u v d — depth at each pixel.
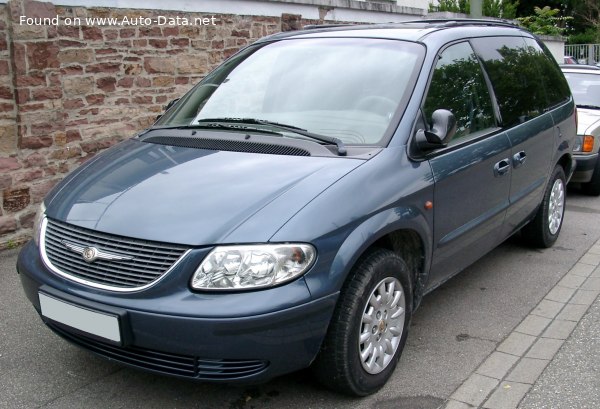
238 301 3.04
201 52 8.39
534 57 6.07
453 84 4.51
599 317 4.81
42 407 3.57
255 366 3.17
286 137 3.98
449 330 4.58
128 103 7.56
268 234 3.14
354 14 11.39
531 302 5.10
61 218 3.56
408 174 3.80
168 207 3.35
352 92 4.24
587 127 8.36
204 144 4.05
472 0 10.19
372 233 3.43
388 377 3.79
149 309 3.09
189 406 3.59
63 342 4.31
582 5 40.69
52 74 6.41
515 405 3.62
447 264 4.36
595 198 8.77
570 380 3.90
